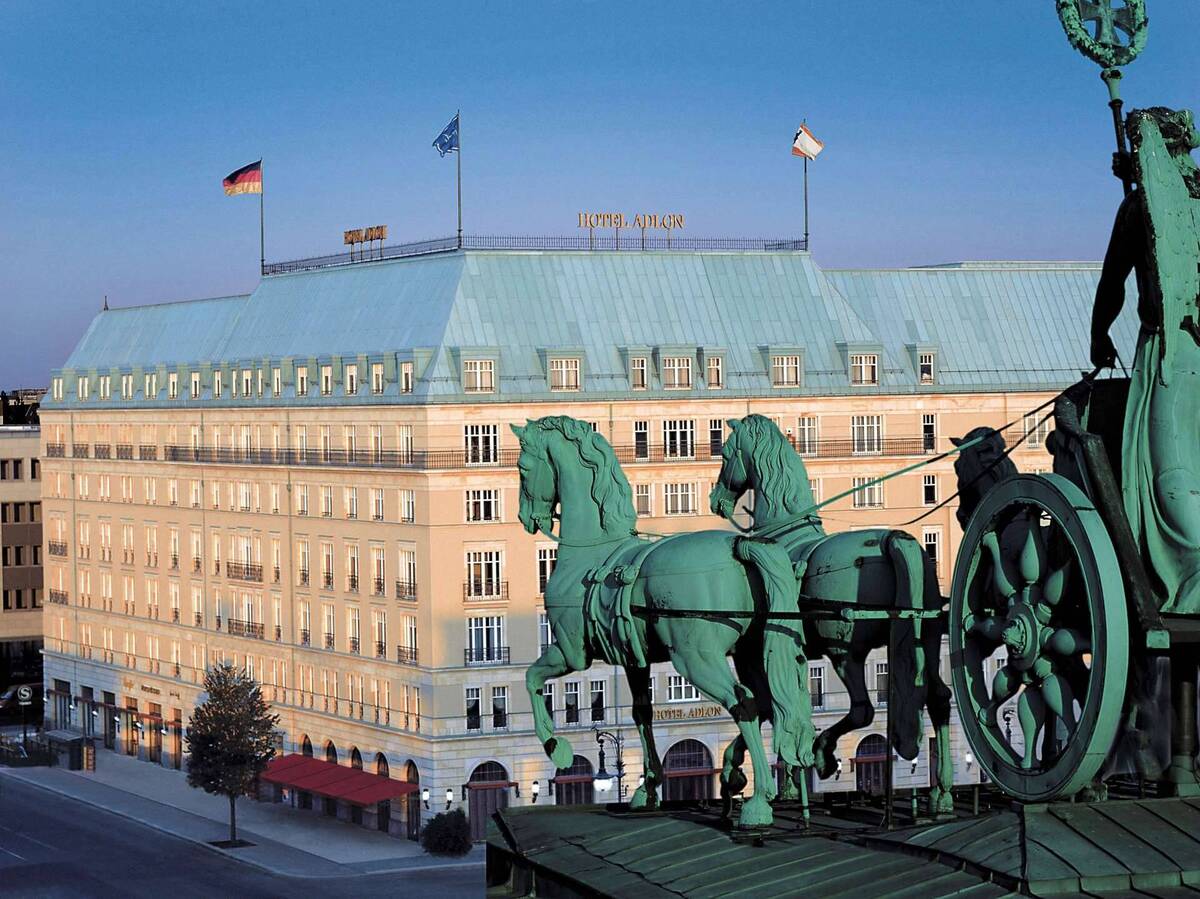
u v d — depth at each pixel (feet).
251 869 373.20
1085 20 121.19
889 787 125.80
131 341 529.86
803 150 440.86
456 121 424.87
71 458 546.26
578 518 141.49
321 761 425.69
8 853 392.06
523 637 399.65
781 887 115.85
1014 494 115.14
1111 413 120.06
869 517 422.82
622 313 415.03
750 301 424.87
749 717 127.54
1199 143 117.91
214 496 475.72
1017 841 110.63
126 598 521.65
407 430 403.34
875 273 441.68
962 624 118.32
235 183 479.41
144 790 464.24
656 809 142.00
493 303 408.46
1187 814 112.68
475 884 354.74
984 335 437.99
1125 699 117.91
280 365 448.65
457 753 394.93
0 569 620.08
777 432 138.41
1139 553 115.14
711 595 128.67
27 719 597.93
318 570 435.12
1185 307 115.75
